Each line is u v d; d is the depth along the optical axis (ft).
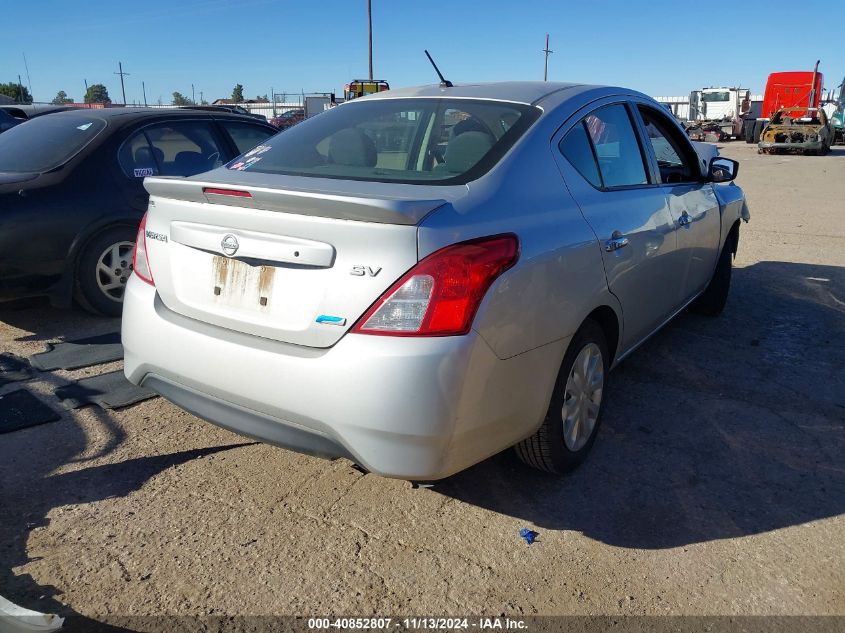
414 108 10.76
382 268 7.51
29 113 32.76
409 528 9.20
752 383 14.23
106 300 16.93
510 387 8.35
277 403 8.04
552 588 8.17
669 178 14.16
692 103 140.56
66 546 8.63
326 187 8.90
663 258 12.52
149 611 7.64
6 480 9.96
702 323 18.22
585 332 9.99
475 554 8.73
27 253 15.40
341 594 7.98
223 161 19.74
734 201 17.56
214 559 8.50
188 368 8.79
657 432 12.01
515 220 8.59
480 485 10.22
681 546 8.97
